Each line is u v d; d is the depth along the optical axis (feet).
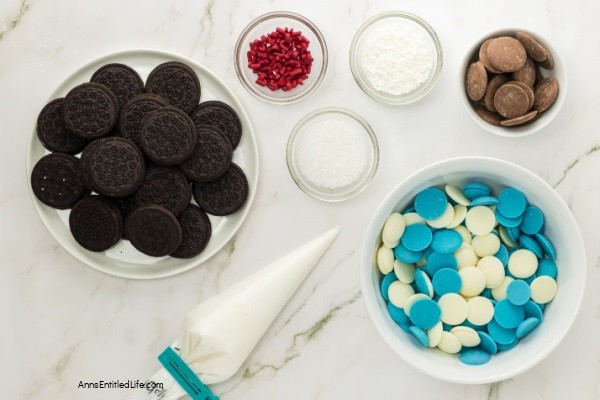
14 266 2.38
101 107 2.23
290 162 2.31
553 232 2.17
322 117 2.33
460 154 2.32
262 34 2.34
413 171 2.33
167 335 2.37
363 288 2.11
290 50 2.31
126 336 2.38
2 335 2.38
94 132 2.24
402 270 2.21
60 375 2.39
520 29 2.19
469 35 2.30
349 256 2.35
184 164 2.27
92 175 2.22
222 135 2.27
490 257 2.19
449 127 2.32
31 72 2.35
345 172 2.29
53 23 2.34
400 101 2.30
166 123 2.23
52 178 2.26
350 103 2.33
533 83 2.23
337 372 2.36
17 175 2.36
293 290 2.33
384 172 2.33
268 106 2.34
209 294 2.36
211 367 2.28
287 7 2.32
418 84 2.28
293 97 2.34
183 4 2.33
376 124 2.33
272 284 2.30
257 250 2.36
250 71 2.35
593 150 2.30
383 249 2.20
